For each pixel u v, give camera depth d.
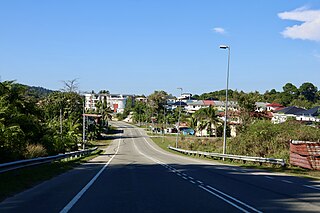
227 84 39.31
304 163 27.77
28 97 36.28
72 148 51.22
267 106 136.50
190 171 24.02
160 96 155.12
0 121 28.22
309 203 11.45
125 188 14.56
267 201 11.70
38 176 17.67
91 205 10.52
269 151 38.06
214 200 11.70
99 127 102.00
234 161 37.69
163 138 96.44
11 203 10.69
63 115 82.38
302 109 103.81
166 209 9.99
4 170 15.16
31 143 31.38
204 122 97.12
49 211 9.52
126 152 63.84
